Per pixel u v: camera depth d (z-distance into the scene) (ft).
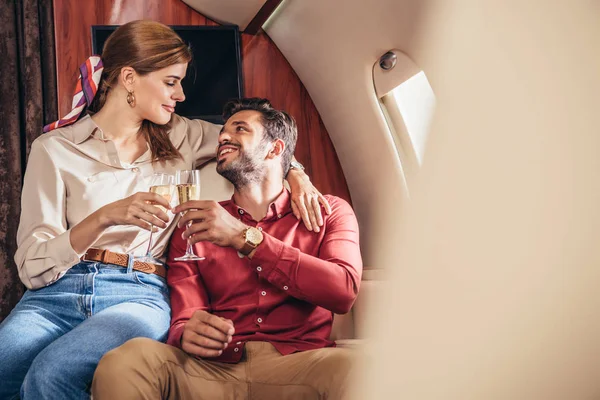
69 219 6.28
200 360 4.73
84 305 5.72
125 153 6.75
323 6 8.24
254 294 5.65
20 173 9.09
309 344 5.28
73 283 5.81
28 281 5.78
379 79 7.95
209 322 4.65
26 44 9.14
